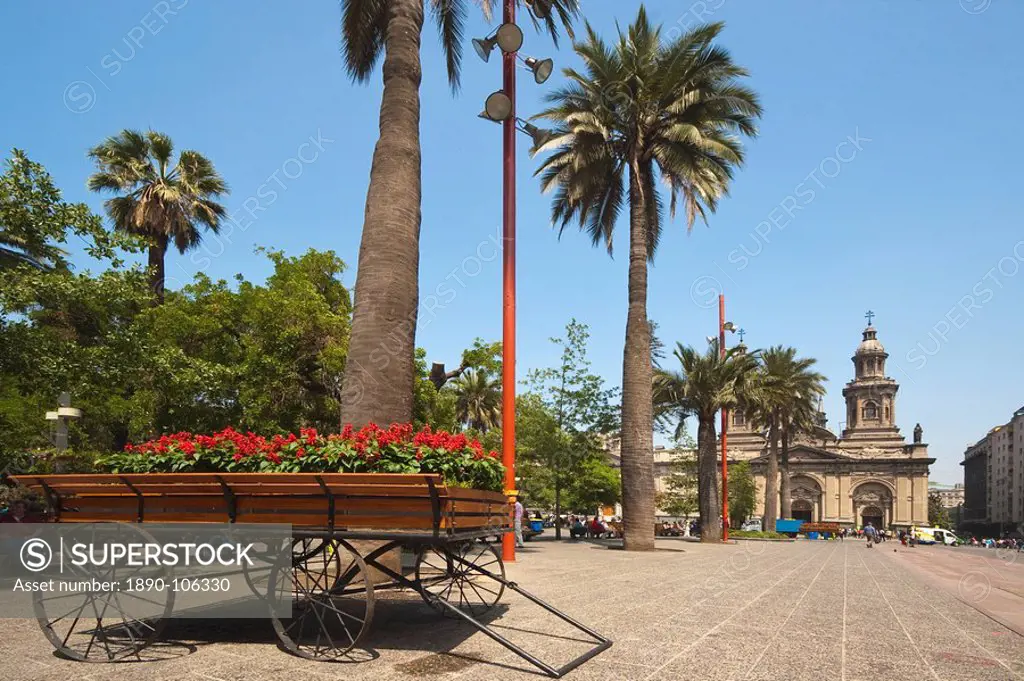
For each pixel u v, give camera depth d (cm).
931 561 2639
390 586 671
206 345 2292
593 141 2375
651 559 1903
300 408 2308
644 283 2434
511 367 1487
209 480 605
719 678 536
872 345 9731
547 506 4500
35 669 536
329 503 602
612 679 524
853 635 740
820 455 8962
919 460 8519
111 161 2748
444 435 659
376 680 508
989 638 754
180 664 551
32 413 1845
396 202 1052
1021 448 10294
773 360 5131
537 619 771
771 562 1980
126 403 1964
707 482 3584
